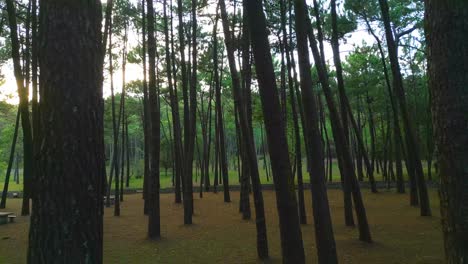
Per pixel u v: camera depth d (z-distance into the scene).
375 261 7.69
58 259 2.95
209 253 9.09
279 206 5.27
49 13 3.16
